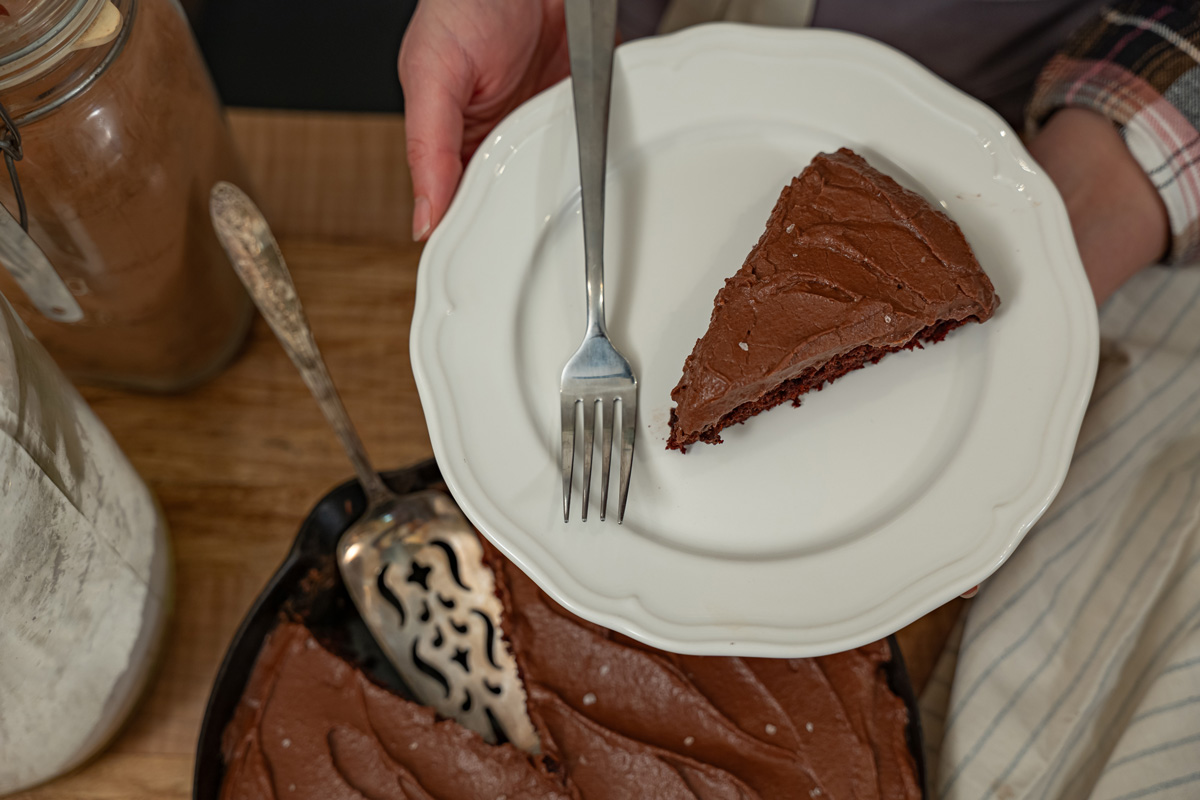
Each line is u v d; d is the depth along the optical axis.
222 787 0.61
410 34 0.67
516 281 0.61
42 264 0.59
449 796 0.61
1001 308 0.59
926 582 0.55
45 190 0.57
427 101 0.65
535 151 0.62
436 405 0.58
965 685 0.63
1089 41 0.67
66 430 0.57
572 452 0.57
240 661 0.62
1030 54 0.73
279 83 1.10
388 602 0.63
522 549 0.56
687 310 0.61
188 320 0.66
